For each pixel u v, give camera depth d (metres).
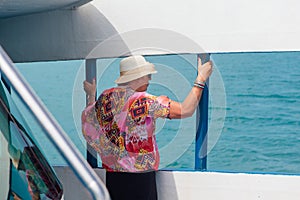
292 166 26.28
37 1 2.96
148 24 3.55
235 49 3.42
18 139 1.80
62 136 1.26
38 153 1.91
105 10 3.62
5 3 2.88
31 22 3.78
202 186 3.50
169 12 3.51
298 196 3.39
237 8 3.40
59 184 1.92
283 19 3.34
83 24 3.66
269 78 26.73
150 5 3.54
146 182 3.12
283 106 26.59
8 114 1.81
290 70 26.48
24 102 1.28
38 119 1.26
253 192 3.44
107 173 3.18
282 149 26.45
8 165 1.68
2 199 1.62
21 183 1.70
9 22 3.82
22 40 3.81
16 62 3.84
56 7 3.43
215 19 3.44
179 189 3.52
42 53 3.77
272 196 3.42
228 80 27.11
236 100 27.09
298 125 26.33
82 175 1.24
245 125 26.83
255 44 3.40
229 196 3.47
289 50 3.35
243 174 3.45
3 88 1.86
